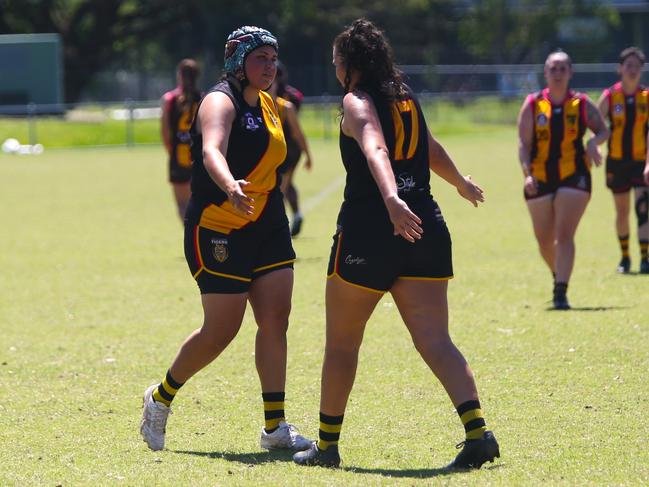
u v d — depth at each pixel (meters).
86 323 36.31
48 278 46.03
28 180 97.19
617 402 24.80
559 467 19.91
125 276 46.22
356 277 19.62
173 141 48.41
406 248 19.47
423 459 20.94
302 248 52.78
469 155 114.75
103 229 63.09
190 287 43.22
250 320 36.12
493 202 73.75
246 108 21.36
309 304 38.50
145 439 21.94
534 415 23.84
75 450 21.95
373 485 18.98
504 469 19.78
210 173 19.92
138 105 156.25
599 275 44.06
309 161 54.19
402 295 19.86
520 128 36.78
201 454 21.61
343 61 19.86
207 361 21.66
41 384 27.97
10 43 168.50
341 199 76.81
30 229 63.62
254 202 21.05
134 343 32.91
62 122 151.88
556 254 36.84
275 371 21.80
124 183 93.25
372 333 33.50
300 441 21.86
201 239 21.20
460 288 41.44
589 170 36.78
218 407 25.39
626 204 44.69
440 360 19.70
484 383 26.91
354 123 19.12
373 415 24.30
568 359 29.31
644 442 21.56
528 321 34.75
